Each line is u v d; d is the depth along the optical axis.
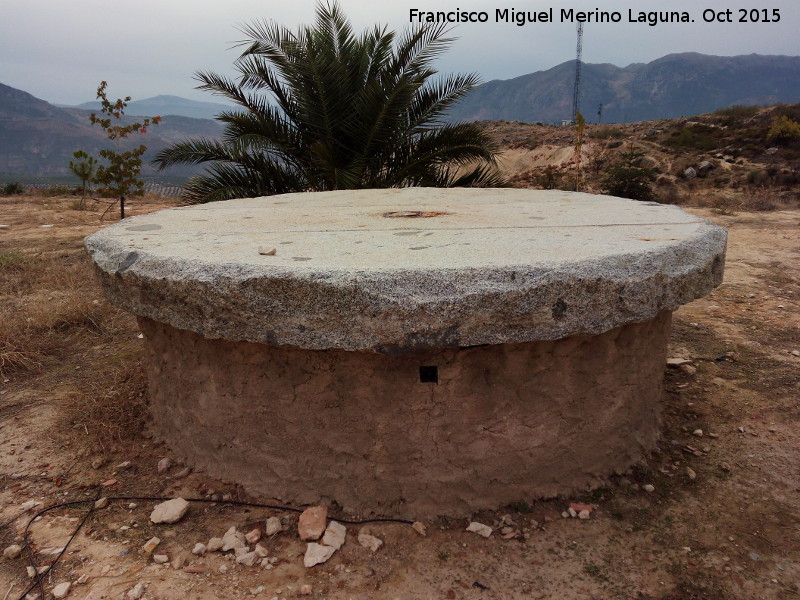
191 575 1.92
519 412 2.19
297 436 2.24
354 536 2.13
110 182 10.49
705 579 1.92
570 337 2.14
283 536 2.13
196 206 3.76
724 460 2.63
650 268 2.00
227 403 2.32
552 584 1.91
